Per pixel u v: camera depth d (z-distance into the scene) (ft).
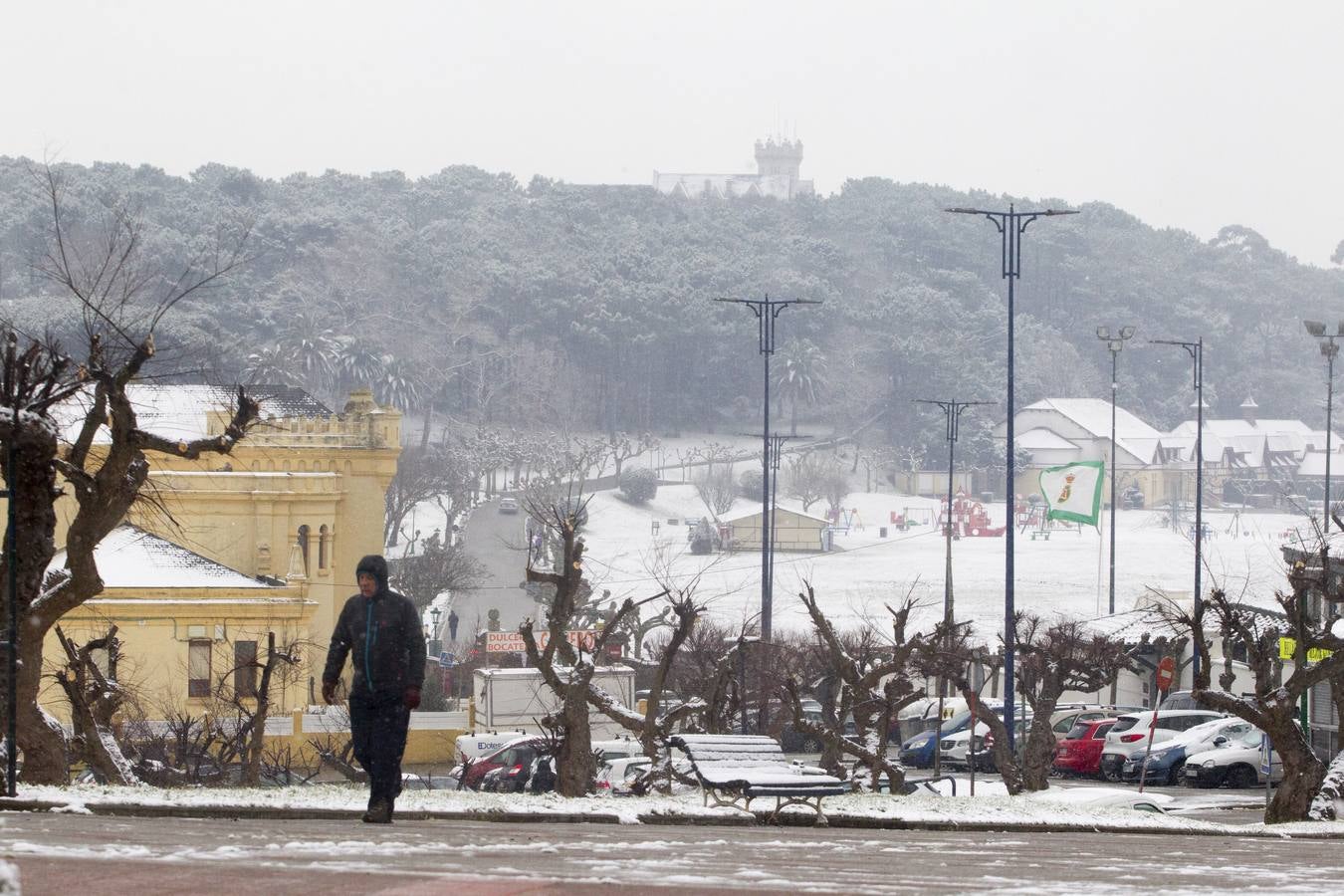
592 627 368.48
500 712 251.80
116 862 39.19
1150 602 306.96
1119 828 96.99
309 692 251.80
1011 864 52.85
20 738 103.60
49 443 102.17
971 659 232.12
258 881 36.17
